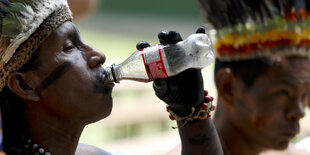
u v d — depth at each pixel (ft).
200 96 16.16
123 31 98.94
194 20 108.78
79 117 15.28
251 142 24.06
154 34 99.71
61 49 15.05
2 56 14.73
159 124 51.21
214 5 24.06
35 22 14.56
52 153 15.39
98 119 15.60
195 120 16.60
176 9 110.52
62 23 15.21
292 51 23.38
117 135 48.29
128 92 50.80
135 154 38.01
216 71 25.79
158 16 110.01
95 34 94.27
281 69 23.17
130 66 15.97
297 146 30.35
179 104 15.99
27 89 14.94
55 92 14.94
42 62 14.87
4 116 15.76
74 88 15.02
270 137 23.53
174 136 45.98
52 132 15.34
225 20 24.09
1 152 15.83
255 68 23.47
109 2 110.11
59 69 14.92
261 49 23.38
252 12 23.38
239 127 24.07
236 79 24.00
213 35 24.82
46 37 14.84
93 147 19.02
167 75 15.65
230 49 24.09
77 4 31.99
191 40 15.55
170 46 15.66
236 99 24.03
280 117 23.27
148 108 49.57
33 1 14.67
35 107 15.21
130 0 111.14
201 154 16.75
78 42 15.58
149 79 16.07
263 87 23.31
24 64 14.83
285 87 23.03
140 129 49.47
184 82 15.94
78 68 15.14
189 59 15.56
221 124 24.57
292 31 23.24
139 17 108.17
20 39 14.44
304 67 23.57
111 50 82.64
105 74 15.96
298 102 23.31
